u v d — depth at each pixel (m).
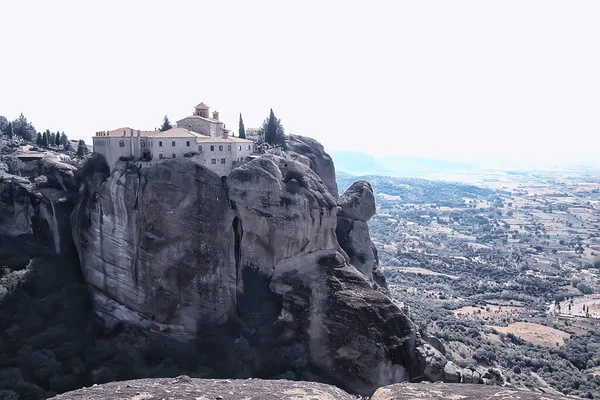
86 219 90.75
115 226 87.75
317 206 92.75
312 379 81.25
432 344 106.50
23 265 93.25
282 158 96.81
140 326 85.19
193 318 85.81
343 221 111.25
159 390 53.50
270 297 88.81
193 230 86.56
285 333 86.69
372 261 113.56
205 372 79.06
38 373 74.69
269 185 89.19
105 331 85.38
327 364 84.62
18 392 70.75
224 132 116.06
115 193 87.50
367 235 112.88
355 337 84.00
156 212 85.50
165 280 85.38
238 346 83.25
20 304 84.50
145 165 89.62
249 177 89.19
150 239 85.19
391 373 83.38
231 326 87.38
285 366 82.31
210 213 88.06
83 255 91.56
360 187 114.62
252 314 88.25
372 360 83.00
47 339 80.81
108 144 93.12
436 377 83.81
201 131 108.19
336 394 56.94
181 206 86.19
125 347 82.12
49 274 91.50
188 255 86.12
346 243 110.12
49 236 97.81
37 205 98.38
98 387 56.03
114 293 87.75
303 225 90.69
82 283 92.31
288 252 90.50
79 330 85.38
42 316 84.69
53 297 87.75
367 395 82.50
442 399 53.25
